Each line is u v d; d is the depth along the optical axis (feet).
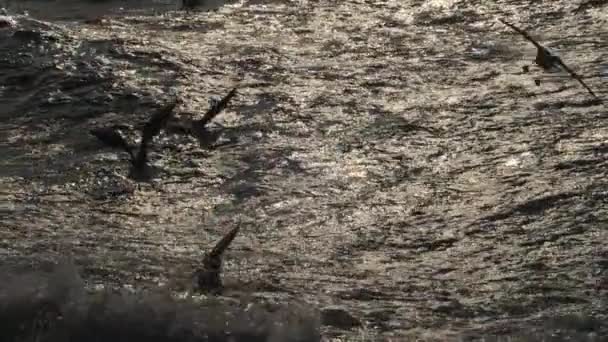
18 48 69.67
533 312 35.94
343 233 43.96
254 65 67.72
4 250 41.01
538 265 40.22
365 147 53.67
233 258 41.06
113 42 71.51
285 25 77.56
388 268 40.45
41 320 33.53
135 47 70.64
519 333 33.88
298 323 33.60
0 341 33.17
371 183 49.24
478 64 67.00
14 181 50.06
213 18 79.61
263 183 49.47
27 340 33.14
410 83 63.67
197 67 67.10
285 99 61.00
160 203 47.73
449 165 50.96
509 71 65.10
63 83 63.82
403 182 49.29
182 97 61.52
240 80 64.90
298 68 67.10
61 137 56.08
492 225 44.19
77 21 79.51
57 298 34.24
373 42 72.74
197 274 39.04
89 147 54.49
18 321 33.60
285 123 57.36
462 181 49.01
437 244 42.68
